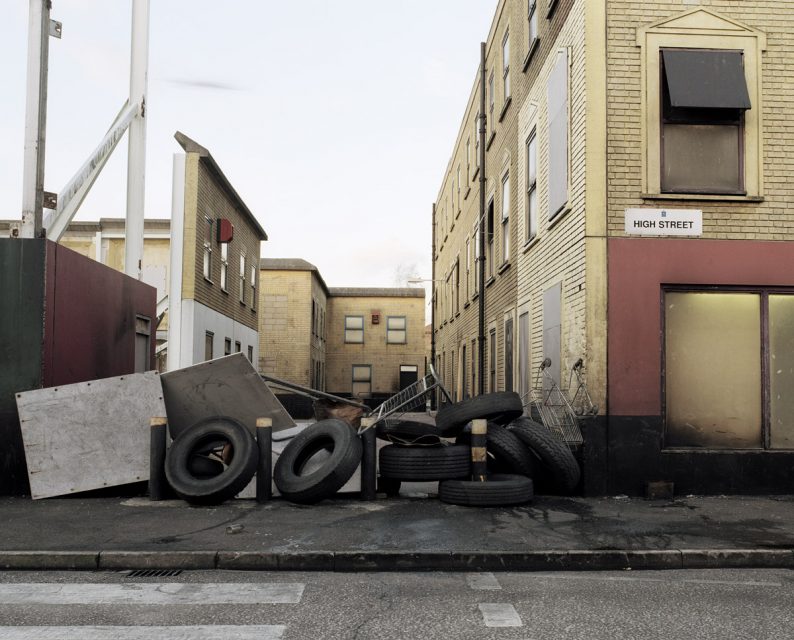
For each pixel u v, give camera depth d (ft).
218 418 29.55
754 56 32.40
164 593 17.39
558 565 20.17
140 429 30.68
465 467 29.27
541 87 41.37
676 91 31.32
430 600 16.92
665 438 31.55
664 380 31.63
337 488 28.09
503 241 55.52
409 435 31.01
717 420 31.76
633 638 14.29
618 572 19.92
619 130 31.99
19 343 31.78
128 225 48.21
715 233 31.83
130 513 26.21
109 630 14.57
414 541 21.47
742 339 32.01
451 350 97.76
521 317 46.80
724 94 31.42
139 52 48.75
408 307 170.19
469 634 14.48
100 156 41.27
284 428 34.83
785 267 31.83
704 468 31.09
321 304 156.15
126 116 46.52
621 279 31.45
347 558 19.94
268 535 22.29
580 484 31.07
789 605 16.60
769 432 31.76
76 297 36.19
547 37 40.09
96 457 30.30
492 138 61.77
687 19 32.35
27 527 23.62
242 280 89.35
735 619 15.52
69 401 30.53
